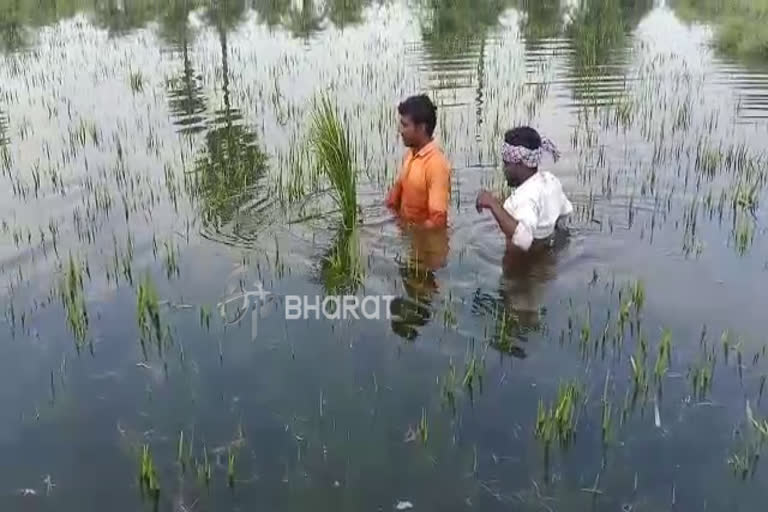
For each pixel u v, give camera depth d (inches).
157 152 318.0
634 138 327.9
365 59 490.0
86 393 161.3
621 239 226.1
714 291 195.8
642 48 512.7
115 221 247.6
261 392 161.0
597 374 163.5
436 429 148.5
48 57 516.1
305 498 132.4
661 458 139.3
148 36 589.0
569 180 277.1
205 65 481.4
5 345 178.1
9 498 133.2
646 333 177.6
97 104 395.9
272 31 596.4
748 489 131.7
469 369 160.9
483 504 130.3
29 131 351.3
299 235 232.4
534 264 210.8
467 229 233.0
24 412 155.5
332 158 231.0
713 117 356.8
